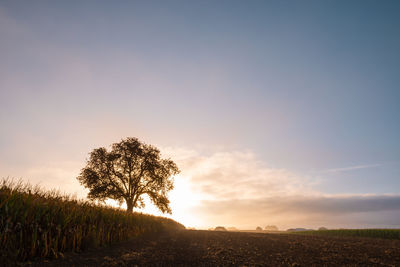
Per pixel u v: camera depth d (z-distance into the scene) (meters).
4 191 6.44
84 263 5.94
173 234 17.67
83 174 31.70
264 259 7.79
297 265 6.84
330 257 8.19
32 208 6.39
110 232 10.03
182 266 6.34
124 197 31.52
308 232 29.98
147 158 33.09
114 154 31.92
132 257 7.23
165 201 33.69
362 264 7.11
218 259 7.53
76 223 7.84
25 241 5.75
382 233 20.94
